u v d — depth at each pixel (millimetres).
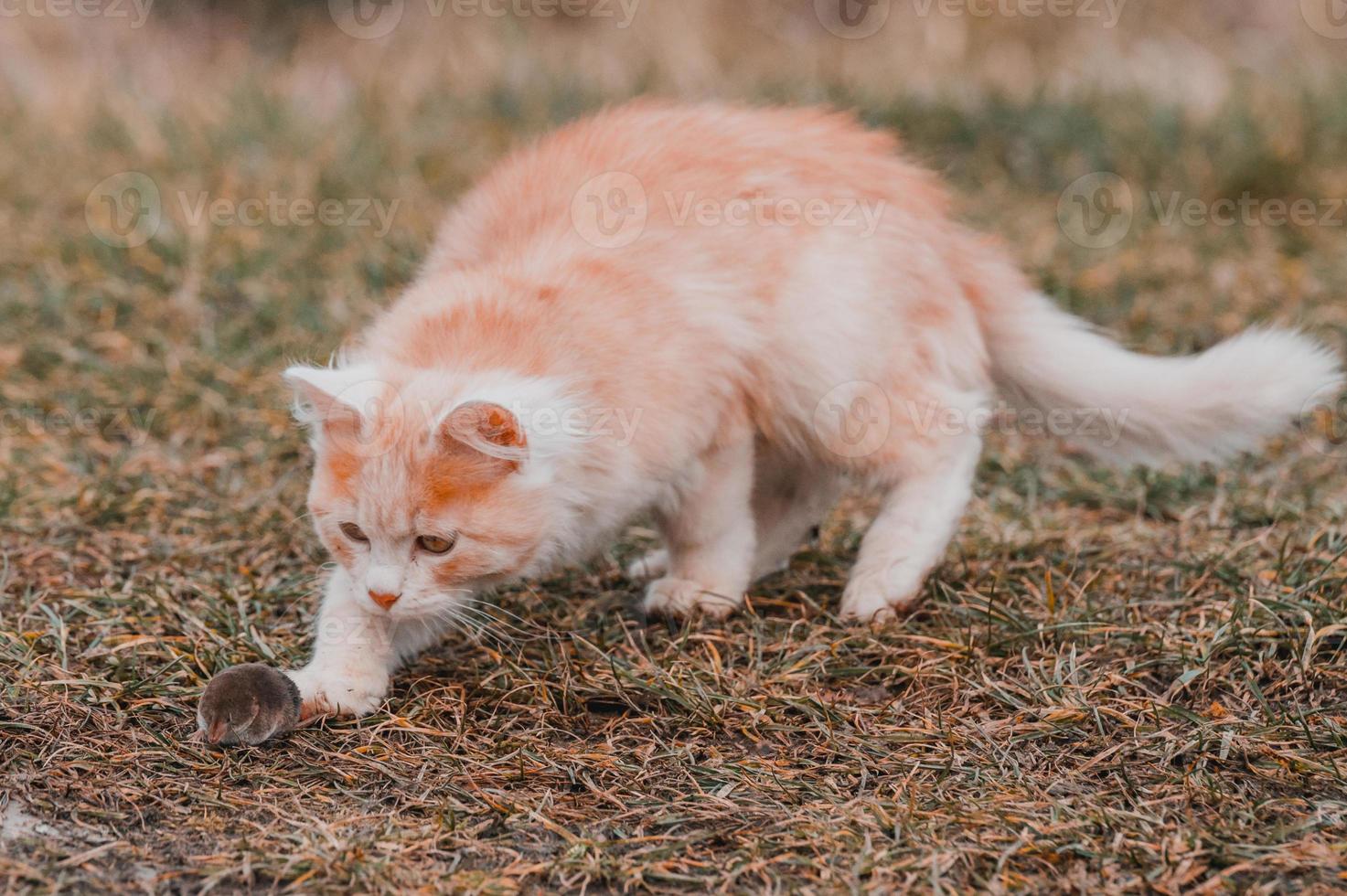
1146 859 3812
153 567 5879
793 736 4652
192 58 15133
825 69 13109
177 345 8180
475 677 5020
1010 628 5219
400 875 3764
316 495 4738
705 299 5188
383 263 8922
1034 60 13820
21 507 6281
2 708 4555
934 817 4035
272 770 4320
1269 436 6465
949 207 6395
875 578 5531
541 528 4773
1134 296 8922
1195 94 12250
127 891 3697
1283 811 4078
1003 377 6320
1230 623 5043
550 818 4109
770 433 5621
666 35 14781
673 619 5484
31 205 9953
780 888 3742
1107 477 7016
